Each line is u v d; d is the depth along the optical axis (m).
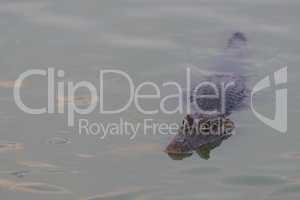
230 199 27.38
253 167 29.84
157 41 41.09
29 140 31.84
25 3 46.03
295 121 33.59
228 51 39.94
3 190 27.98
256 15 44.50
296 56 39.59
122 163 30.09
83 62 38.62
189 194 27.72
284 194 27.70
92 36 41.56
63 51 39.69
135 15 44.34
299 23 43.44
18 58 38.88
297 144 31.77
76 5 45.84
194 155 30.92
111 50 39.97
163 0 46.72
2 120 33.28
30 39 41.00
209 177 29.06
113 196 27.55
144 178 28.94
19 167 29.73
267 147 31.56
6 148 31.16
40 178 28.94
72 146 31.45
